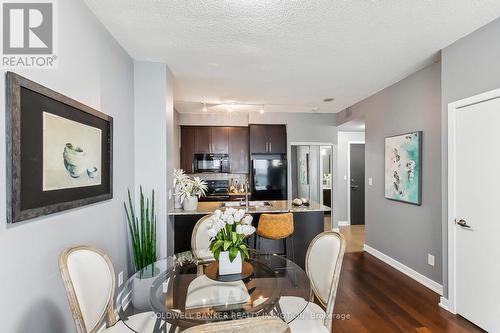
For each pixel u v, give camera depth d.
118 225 2.34
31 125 1.29
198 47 2.47
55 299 1.49
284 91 3.94
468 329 2.15
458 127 2.32
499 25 1.98
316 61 2.81
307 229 3.58
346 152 6.23
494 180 2.02
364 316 2.34
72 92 1.66
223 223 1.69
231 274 1.71
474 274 2.18
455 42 2.36
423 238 3.00
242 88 3.79
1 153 1.14
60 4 1.54
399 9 1.88
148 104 2.78
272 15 1.95
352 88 3.78
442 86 2.49
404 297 2.69
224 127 5.55
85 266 1.40
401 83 3.40
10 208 1.16
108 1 1.78
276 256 2.29
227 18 1.99
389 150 3.60
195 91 3.93
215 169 5.50
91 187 1.84
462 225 2.28
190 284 1.73
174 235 3.29
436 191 2.82
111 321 1.53
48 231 1.43
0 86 1.17
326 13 1.93
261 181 5.33
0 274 1.13
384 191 3.76
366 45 2.44
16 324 1.22
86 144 1.78
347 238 5.07
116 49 2.33
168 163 2.91
